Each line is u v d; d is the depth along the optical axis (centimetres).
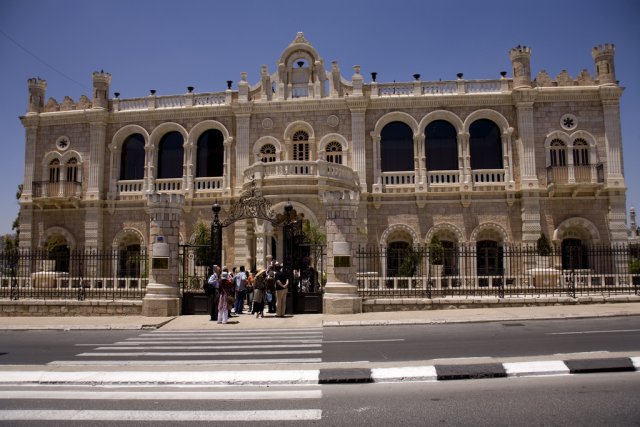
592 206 3344
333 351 1294
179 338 1602
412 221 3431
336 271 2144
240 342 1487
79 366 1132
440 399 855
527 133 3391
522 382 950
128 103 3800
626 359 1047
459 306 2167
